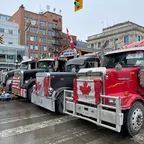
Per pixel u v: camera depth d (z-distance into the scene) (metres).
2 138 4.12
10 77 11.52
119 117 3.74
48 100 6.14
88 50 15.33
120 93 4.33
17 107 7.51
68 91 5.29
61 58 10.70
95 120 4.43
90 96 4.34
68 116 6.02
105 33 44.25
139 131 4.35
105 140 3.99
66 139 4.05
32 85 8.46
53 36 63.56
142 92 4.75
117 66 4.46
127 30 39.75
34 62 11.66
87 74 4.60
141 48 4.90
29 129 4.71
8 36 47.53
